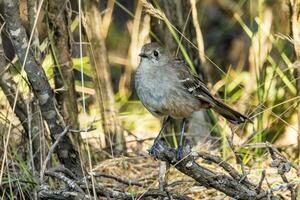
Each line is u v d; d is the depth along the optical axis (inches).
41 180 387.2
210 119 519.2
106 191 387.9
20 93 420.5
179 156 384.8
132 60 564.4
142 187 434.9
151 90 432.5
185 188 434.3
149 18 509.0
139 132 545.0
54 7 438.6
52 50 440.8
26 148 433.4
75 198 376.2
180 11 496.1
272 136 506.0
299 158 441.4
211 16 692.1
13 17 388.8
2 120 460.4
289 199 418.0
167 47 501.0
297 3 447.2
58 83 448.8
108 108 503.8
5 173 401.4
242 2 531.8
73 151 423.5
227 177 385.4
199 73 511.2
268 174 445.4
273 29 523.2
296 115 503.5
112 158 472.1
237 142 490.9
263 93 476.7
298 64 450.3
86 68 523.2
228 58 663.1
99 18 498.3
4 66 416.5
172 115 442.3
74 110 453.7
